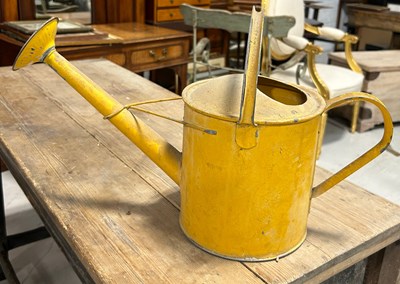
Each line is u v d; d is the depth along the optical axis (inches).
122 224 31.7
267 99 27.2
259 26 24.4
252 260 28.2
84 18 101.0
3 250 62.9
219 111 25.9
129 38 89.0
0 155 48.6
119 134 46.3
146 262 28.0
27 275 66.0
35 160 39.9
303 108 27.0
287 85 31.0
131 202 34.5
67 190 35.7
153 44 92.6
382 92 115.4
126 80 62.9
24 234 65.3
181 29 117.4
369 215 33.8
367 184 94.1
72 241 29.9
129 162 40.8
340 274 33.2
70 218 32.1
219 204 27.4
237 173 26.3
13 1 90.2
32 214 80.3
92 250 28.8
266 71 95.0
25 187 40.7
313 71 93.0
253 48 24.2
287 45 97.7
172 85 115.8
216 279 26.7
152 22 111.7
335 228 32.1
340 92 95.7
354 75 103.1
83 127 47.5
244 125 25.0
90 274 28.0
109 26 101.3
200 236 29.0
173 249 29.3
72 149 42.5
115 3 105.2
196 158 27.6
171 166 31.7
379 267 34.7
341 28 190.7
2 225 63.4
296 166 26.8
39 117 49.5
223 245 28.3
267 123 25.0
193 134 27.4
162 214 33.1
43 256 70.2
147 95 57.1
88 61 71.9
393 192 91.5
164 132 46.6
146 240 30.1
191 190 28.7
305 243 30.3
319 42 185.6
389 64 113.6
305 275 27.5
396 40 165.0
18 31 82.7
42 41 30.6
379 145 29.0
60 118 49.5
